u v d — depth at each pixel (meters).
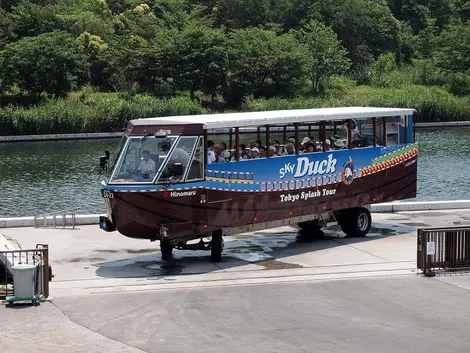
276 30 89.50
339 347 12.59
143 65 73.88
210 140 18.59
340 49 86.06
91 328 13.63
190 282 16.91
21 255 17.72
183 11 88.88
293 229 23.67
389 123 22.58
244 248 20.84
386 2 104.94
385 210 26.48
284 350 12.45
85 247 20.94
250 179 19.19
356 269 18.09
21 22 78.75
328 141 21.06
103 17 87.94
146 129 18.06
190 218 18.09
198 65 74.50
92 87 75.31
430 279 16.95
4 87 70.69
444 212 26.41
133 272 18.11
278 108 72.69
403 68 93.31
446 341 12.89
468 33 88.69
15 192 37.78
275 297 15.57
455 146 56.59
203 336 13.17
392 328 13.58
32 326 13.75
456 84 86.25
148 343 12.84
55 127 64.31
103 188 17.75
